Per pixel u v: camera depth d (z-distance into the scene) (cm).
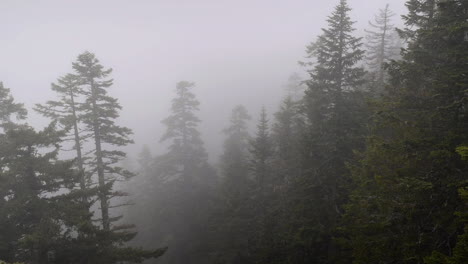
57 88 1905
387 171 943
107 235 1287
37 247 1105
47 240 1116
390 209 877
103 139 2005
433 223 781
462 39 921
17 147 1227
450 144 766
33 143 1245
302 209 1441
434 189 767
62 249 1181
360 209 972
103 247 1278
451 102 876
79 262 1190
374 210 948
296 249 1382
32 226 1234
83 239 1242
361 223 954
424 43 1047
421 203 788
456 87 820
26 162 1213
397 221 835
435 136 844
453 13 895
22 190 1216
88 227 1181
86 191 1373
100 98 1964
